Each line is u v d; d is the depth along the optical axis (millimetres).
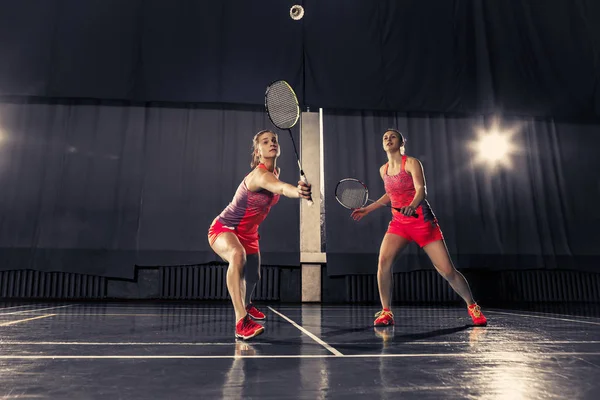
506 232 7195
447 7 7465
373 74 7059
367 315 3775
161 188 6727
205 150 6930
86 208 6543
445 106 7156
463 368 1350
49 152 6719
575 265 7164
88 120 6852
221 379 1189
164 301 6293
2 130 6707
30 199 6539
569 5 7695
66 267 6301
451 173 7293
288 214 6695
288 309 4773
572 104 7414
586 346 1840
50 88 6613
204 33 6930
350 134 7156
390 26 7246
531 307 5430
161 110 6992
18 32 6688
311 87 6914
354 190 2979
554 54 7539
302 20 7074
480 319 2830
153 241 6500
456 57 7320
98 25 6832
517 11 7617
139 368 1331
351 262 6594
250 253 2689
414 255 6703
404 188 2898
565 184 7500
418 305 5910
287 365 1388
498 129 7480
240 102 6793
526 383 1159
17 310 4023
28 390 1064
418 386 1122
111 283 6547
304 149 7043
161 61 6816
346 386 1118
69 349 1706
